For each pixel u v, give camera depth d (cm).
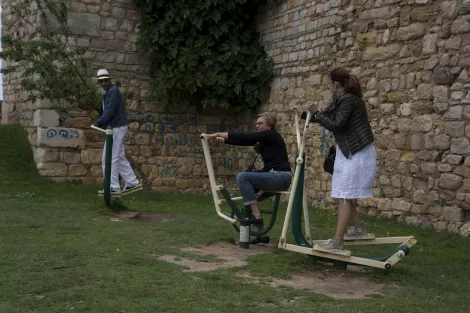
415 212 859
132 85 1270
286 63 1202
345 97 481
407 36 891
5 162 1178
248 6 1281
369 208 948
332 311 373
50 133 1178
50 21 1182
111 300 373
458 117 799
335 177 491
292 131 1174
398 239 528
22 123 1319
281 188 579
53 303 366
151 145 1291
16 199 873
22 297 376
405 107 888
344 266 516
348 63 1020
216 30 1223
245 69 1251
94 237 578
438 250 647
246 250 576
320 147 1094
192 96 1316
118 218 736
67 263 465
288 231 714
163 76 1224
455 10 809
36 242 540
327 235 693
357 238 539
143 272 445
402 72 898
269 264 503
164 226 677
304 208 551
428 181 841
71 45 1183
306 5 1139
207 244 591
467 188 782
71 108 1198
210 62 1221
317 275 487
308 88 1128
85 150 1210
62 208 784
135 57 1268
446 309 397
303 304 391
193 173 1333
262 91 1252
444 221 812
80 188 1098
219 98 1257
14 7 1261
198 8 1202
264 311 367
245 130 1338
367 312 378
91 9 1222
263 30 1277
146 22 1227
